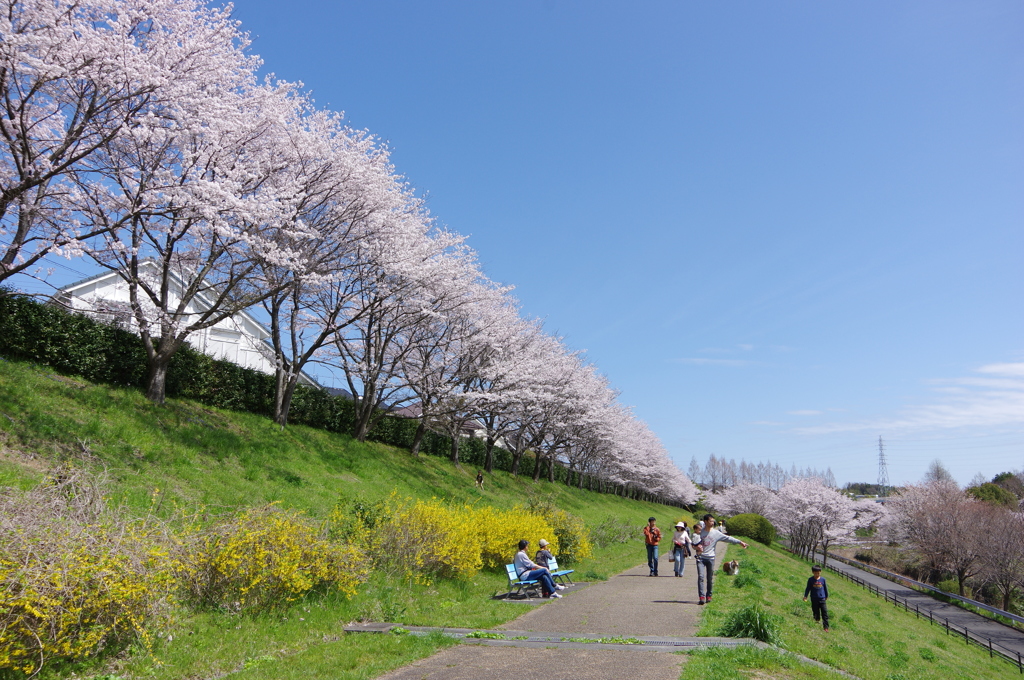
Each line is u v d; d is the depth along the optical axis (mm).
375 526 12109
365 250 20188
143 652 6547
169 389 18922
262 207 15156
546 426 40969
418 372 28312
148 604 6797
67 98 12492
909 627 21125
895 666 10797
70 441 12258
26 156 11891
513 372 29938
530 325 36219
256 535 8734
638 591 13547
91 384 16188
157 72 12625
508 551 15570
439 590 12008
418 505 12867
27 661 5621
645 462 65688
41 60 11289
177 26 13977
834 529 56406
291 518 9617
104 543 6551
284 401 21969
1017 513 44781
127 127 11969
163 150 14227
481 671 6586
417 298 23922
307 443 21328
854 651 10773
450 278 24469
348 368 25703
